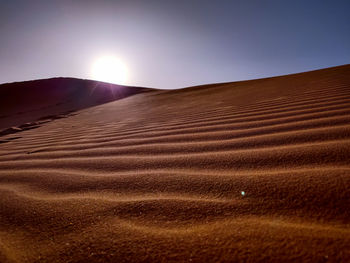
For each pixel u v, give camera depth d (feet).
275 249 2.04
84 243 2.50
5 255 2.46
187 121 9.89
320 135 4.87
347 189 2.71
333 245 1.99
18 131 18.44
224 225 2.48
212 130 7.34
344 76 15.66
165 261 2.10
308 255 1.93
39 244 2.60
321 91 10.90
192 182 3.67
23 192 4.17
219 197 3.09
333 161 3.57
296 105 8.70
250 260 1.98
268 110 8.84
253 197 2.96
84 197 3.64
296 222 2.38
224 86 39.58
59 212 3.22
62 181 4.52
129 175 4.39
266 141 5.25
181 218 2.72
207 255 2.10
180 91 48.49
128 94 65.82
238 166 4.09
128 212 2.99
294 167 3.63
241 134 6.26
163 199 3.22
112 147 7.16
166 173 4.23
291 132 5.51
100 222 2.84
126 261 2.17
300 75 26.78
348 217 2.34
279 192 2.95
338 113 6.31
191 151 5.49
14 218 3.21
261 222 2.45
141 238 2.44
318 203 2.61
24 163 6.49
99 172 4.84
